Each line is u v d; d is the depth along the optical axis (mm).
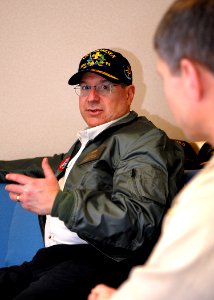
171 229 544
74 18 1962
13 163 1908
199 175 588
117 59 1593
